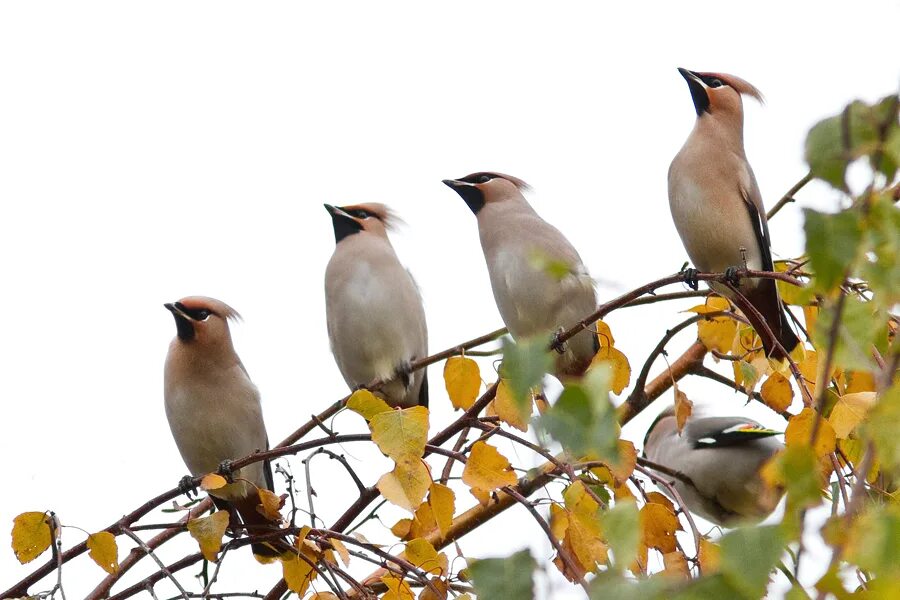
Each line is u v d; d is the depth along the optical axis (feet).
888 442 17.16
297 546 30.63
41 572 32.19
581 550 25.12
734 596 14.94
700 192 43.27
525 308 43.19
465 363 31.78
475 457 27.12
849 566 15.64
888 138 16.85
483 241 45.93
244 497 38.60
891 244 16.80
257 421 46.85
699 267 44.29
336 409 38.88
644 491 28.43
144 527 31.96
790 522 15.39
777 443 49.26
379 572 33.73
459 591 28.53
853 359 19.11
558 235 44.06
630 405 37.81
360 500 32.68
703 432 50.03
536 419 16.44
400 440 27.07
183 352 46.16
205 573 32.83
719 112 44.37
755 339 35.40
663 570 25.86
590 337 42.63
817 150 17.21
